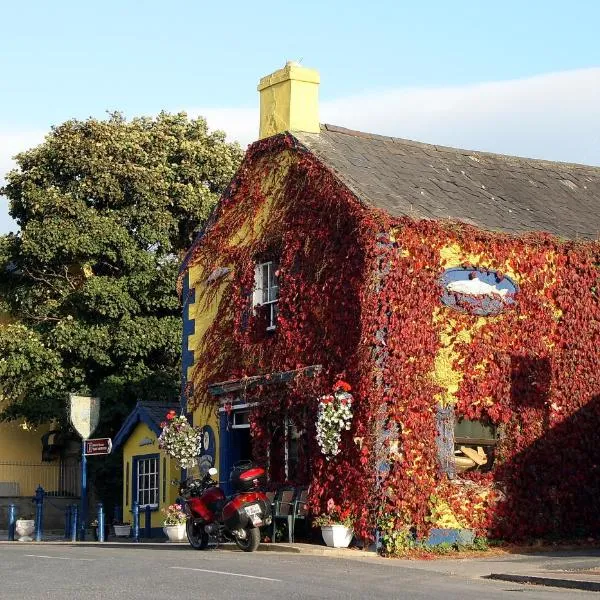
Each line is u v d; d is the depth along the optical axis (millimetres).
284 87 22922
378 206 20016
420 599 11906
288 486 20891
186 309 25047
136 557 17281
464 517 19578
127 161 33156
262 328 22422
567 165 25750
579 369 21125
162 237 33062
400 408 19266
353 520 19172
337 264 20312
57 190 32500
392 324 19406
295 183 21953
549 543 20266
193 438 23922
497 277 20484
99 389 31688
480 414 20062
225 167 35812
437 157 23703
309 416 20484
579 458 20891
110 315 31469
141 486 27078
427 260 19844
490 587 13617
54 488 35344
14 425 35344
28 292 33281
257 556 17719
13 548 20797
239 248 23359
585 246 21469
